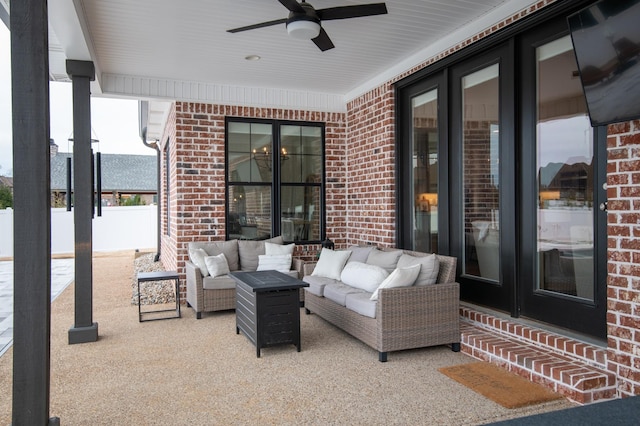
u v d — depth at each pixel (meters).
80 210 4.75
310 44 5.12
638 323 3.02
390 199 6.18
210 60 5.68
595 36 3.05
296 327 4.30
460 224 5.11
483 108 4.76
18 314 2.63
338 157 7.57
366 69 6.13
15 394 2.62
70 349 4.43
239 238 7.10
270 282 4.45
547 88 4.02
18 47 2.64
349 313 4.55
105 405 3.15
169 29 4.65
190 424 2.86
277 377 3.65
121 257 13.55
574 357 3.48
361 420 2.89
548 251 4.01
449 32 4.86
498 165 4.54
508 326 4.11
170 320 5.61
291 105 7.17
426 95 5.71
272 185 7.28
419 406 3.08
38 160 2.68
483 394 3.25
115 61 5.68
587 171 3.63
